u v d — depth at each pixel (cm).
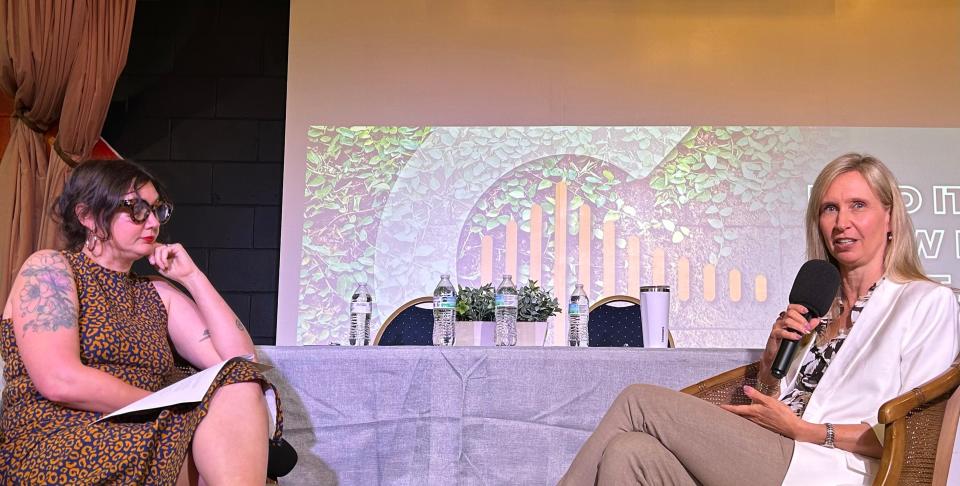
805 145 474
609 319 325
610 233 472
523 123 483
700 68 482
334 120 486
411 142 484
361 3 495
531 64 487
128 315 198
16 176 427
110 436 167
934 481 163
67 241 201
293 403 224
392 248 476
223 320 211
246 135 515
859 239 197
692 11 487
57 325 178
